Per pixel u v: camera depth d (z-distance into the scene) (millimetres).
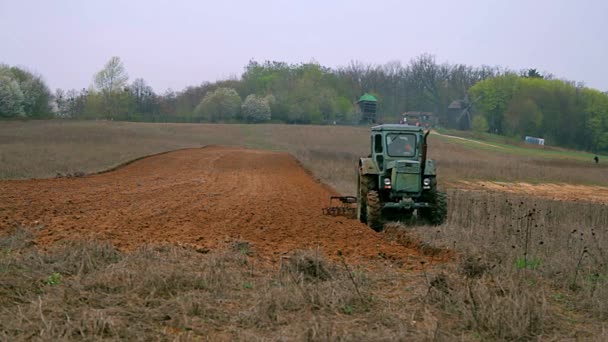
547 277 7598
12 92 78188
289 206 15422
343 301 6059
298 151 47062
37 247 8391
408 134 12930
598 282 6953
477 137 91875
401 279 7441
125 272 6594
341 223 12703
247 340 4867
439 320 5566
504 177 36844
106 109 90000
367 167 12781
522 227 11164
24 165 25375
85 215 12133
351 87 120688
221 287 6480
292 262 7340
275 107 102062
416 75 125625
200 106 99188
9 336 4668
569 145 102000
